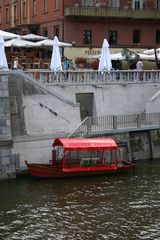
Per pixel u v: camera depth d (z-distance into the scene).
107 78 39.91
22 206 26.16
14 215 24.83
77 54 53.75
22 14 64.94
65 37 53.25
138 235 22.39
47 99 33.88
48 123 33.97
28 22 62.88
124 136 36.16
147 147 37.47
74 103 35.03
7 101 31.20
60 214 25.02
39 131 33.66
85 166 32.12
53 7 55.59
